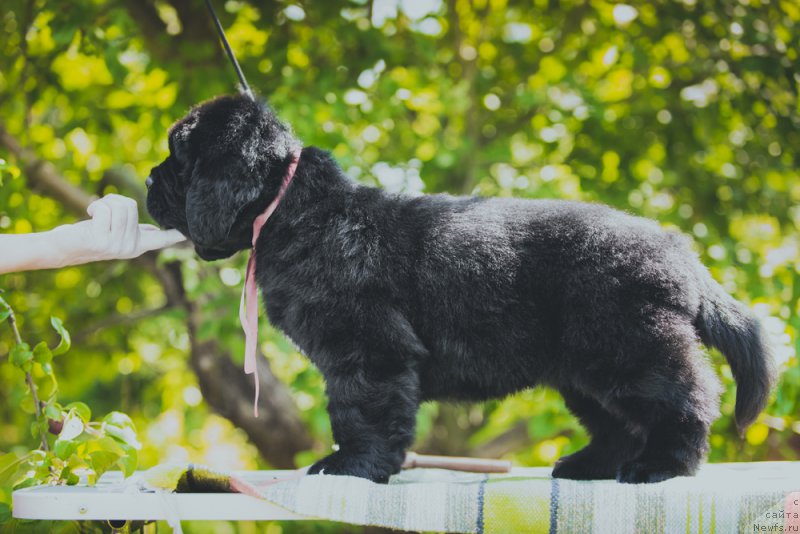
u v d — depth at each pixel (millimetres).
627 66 6125
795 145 5688
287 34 5980
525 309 2668
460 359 2727
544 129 6188
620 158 6059
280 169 2781
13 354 2898
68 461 2707
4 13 5641
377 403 2617
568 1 6379
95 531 2637
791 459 5496
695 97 6031
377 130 5961
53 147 6535
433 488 2223
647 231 2707
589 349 2574
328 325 2654
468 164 5867
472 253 2709
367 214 2783
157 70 6062
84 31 5090
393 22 6148
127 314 6566
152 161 6348
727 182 6180
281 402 6133
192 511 2213
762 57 5238
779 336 4027
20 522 2752
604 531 2162
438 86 5516
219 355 6039
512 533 2176
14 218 5312
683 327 2549
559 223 2725
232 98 2914
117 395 7781
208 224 2688
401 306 2699
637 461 2512
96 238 2580
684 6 5633
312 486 2227
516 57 6520
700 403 2512
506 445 6152
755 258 5703
